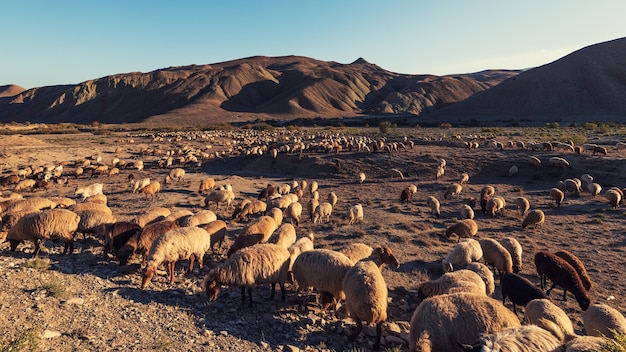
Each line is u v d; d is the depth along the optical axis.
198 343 8.09
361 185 34.16
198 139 76.06
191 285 11.73
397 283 13.05
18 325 7.76
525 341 5.71
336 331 9.24
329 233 19.06
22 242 14.27
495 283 13.23
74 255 14.07
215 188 31.77
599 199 25.52
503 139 54.91
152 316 9.20
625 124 87.62
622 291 12.38
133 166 45.75
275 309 10.30
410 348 7.14
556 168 34.09
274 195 26.11
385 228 19.92
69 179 37.78
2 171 39.50
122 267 12.65
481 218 22.17
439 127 96.00
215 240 15.26
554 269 11.89
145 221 16.56
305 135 76.06
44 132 100.56
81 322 8.38
